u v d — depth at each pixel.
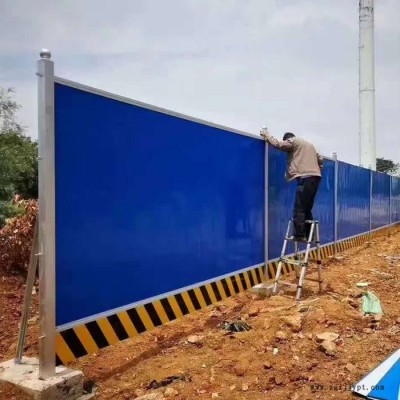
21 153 15.54
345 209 12.36
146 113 4.75
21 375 3.62
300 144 7.27
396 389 3.86
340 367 4.41
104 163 4.22
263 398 3.80
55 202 3.71
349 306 6.37
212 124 5.93
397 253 12.66
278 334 5.14
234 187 6.58
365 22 26.00
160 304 5.02
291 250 8.57
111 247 4.33
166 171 5.09
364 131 26.38
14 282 7.54
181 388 3.94
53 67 3.61
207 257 5.95
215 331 5.37
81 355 3.99
